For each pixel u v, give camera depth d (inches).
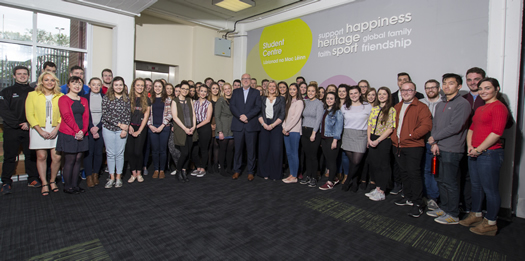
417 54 162.9
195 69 265.1
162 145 160.6
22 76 133.3
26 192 130.1
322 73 215.5
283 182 159.6
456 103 102.9
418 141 113.7
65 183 129.1
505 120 91.5
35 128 121.2
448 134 103.2
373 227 102.2
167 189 139.9
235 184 152.7
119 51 195.5
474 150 97.5
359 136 137.7
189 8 244.7
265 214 111.2
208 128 165.6
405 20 167.3
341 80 202.7
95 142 142.9
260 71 268.4
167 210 112.3
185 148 153.4
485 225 98.5
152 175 168.6
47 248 81.6
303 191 143.6
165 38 248.8
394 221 108.1
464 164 119.4
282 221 105.0
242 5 225.6
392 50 173.9
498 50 121.0
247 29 277.0
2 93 127.0
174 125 152.9
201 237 90.5
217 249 83.4
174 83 266.8
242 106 161.0
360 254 82.9
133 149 148.5
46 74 125.3
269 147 165.6
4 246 82.0
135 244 85.0
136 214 107.6
